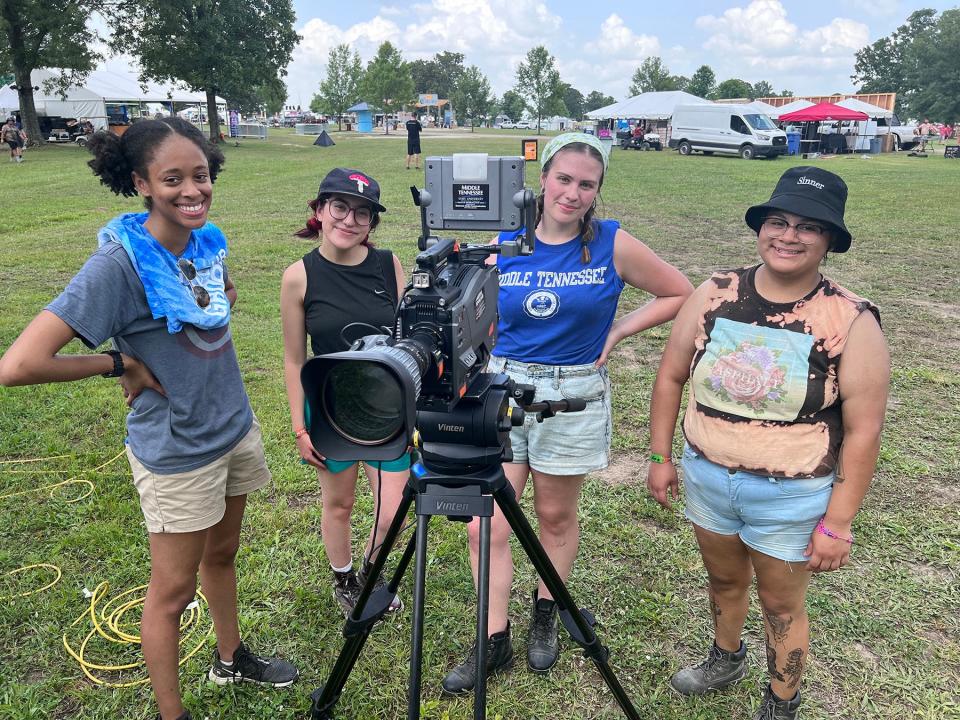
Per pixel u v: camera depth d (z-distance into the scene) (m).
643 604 3.04
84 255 9.59
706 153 32.56
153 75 37.38
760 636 2.87
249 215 13.28
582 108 134.38
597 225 2.43
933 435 4.54
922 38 69.50
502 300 2.48
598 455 2.56
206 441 2.06
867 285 8.23
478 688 1.78
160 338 1.94
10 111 36.12
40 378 1.73
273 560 3.31
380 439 1.54
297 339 2.69
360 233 2.54
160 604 2.13
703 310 2.14
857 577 3.17
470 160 1.93
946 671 2.65
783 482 2.01
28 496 3.81
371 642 2.83
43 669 2.68
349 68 72.88
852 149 35.00
